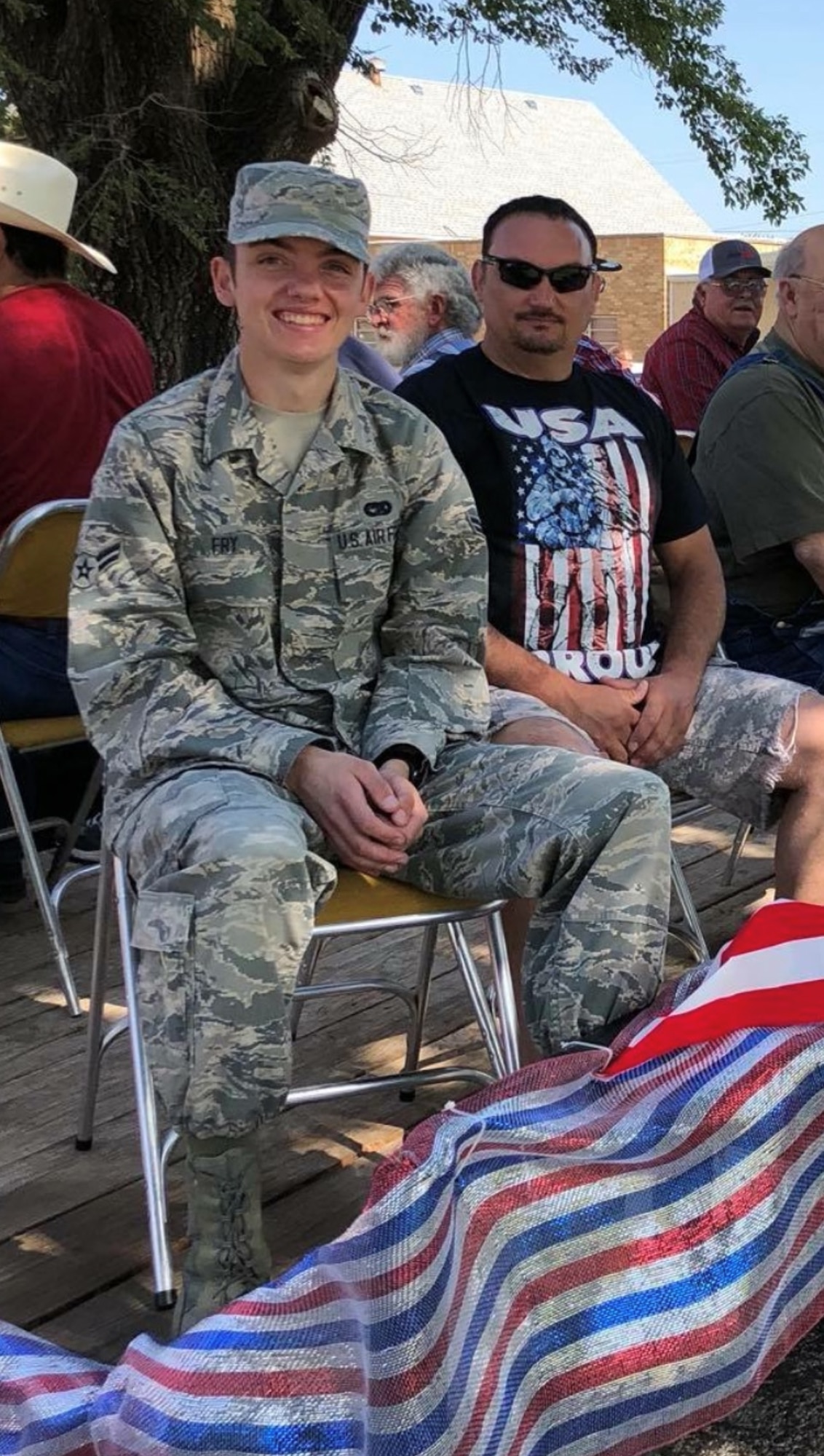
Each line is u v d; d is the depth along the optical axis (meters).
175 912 1.87
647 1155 1.76
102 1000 2.49
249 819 1.91
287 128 7.89
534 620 2.77
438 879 2.22
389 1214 1.55
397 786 2.08
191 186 7.59
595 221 34.53
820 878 2.76
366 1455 1.51
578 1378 1.69
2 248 3.58
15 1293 2.15
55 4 7.40
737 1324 1.80
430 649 2.33
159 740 2.09
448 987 3.25
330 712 2.27
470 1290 1.57
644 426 2.92
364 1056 2.92
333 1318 1.56
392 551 2.29
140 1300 2.14
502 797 2.20
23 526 3.06
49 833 4.04
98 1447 1.57
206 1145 1.89
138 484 2.13
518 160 34.03
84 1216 2.36
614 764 2.21
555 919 2.20
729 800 2.90
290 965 1.88
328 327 2.14
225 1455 1.51
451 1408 1.53
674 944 3.47
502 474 2.76
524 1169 1.65
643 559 2.87
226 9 7.10
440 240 29.02
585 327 2.85
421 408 2.79
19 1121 2.68
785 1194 1.85
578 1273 1.68
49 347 3.46
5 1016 3.16
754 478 3.21
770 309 12.59
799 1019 1.90
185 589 2.21
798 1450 1.88
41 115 7.56
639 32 9.67
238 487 2.17
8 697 3.34
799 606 3.34
